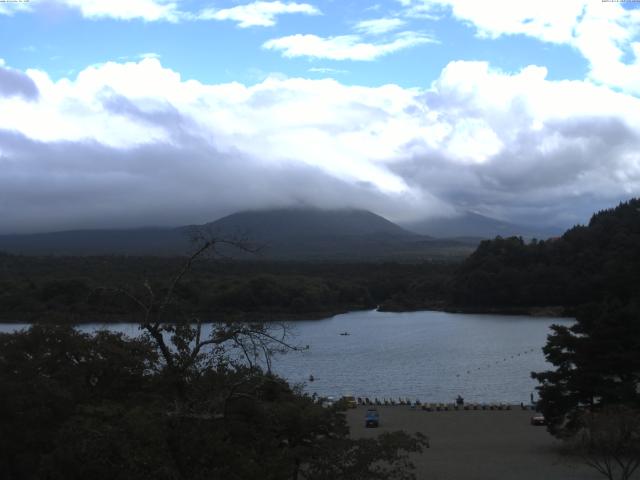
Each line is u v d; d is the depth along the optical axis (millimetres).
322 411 32594
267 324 26328
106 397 31828
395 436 27406
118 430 21203
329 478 25828
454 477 44906
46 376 32031
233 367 24766
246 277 171500
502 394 96000
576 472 44719
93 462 21609
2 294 133250
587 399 53375
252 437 23750
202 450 20984
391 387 103562
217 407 22484
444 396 95375
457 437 61812
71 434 22844
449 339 164750
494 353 137500
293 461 27500
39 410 29625
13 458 29891
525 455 51781
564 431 51062
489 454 52531
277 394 32969
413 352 141750
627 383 51000
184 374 23047
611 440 39938
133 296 23734
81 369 32656
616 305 54656
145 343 33000
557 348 54438
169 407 22406
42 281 143125
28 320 120750
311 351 144000
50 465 23266
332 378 112000
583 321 54750
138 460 19969
